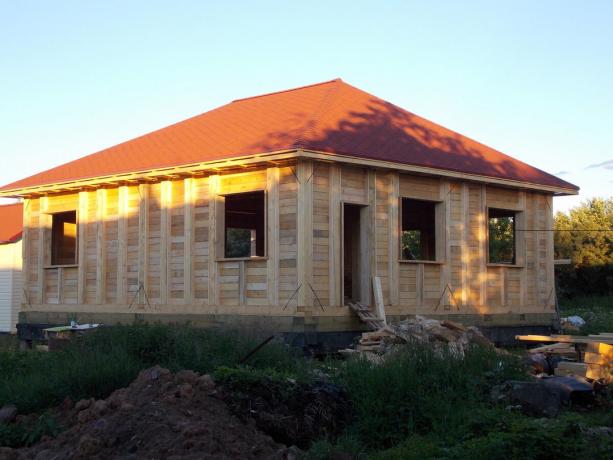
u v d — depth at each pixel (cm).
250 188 1738
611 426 937
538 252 2159
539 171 2227
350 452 854
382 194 1781
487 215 2014
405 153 1822
